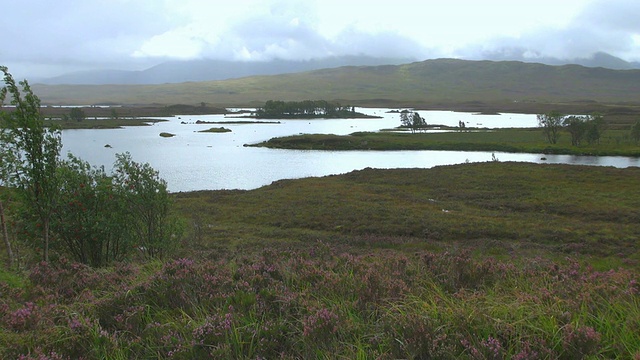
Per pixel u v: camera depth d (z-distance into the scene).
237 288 6.49
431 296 6.19
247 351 4.82
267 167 79.69
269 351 4.80
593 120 108.19
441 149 105.69
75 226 16.52
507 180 54.41
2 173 14.74
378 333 4.94
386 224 34.22
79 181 17.22
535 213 38.78
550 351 4.37
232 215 39.16
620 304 5.61
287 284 7.12
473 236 30.94
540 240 29.52
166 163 83.50
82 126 180.25
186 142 122.44
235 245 27.56
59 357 4.63
